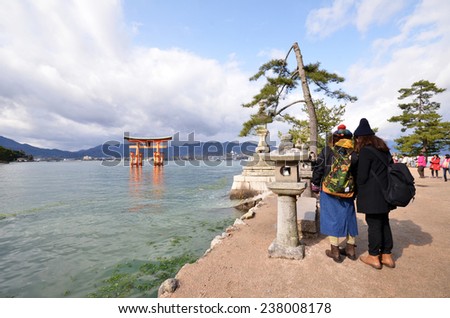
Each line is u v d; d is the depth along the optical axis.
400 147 35.94
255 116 8.91
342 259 3.43
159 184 29.61
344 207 3.30
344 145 3.22
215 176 44.06
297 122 16.92
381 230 3.13
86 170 76.88
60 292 4.45
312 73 8.62
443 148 35.22
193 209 12.91
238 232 5.12
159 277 4.77
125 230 9.09
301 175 7.34
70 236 8.50
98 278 4.99
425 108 36.59
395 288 2.68
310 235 4.43
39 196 19.70
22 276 5.27
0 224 10.45
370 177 3.03
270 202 8.82
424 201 7.83
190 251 6.36
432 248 3.78
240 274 3.17
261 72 9.27
